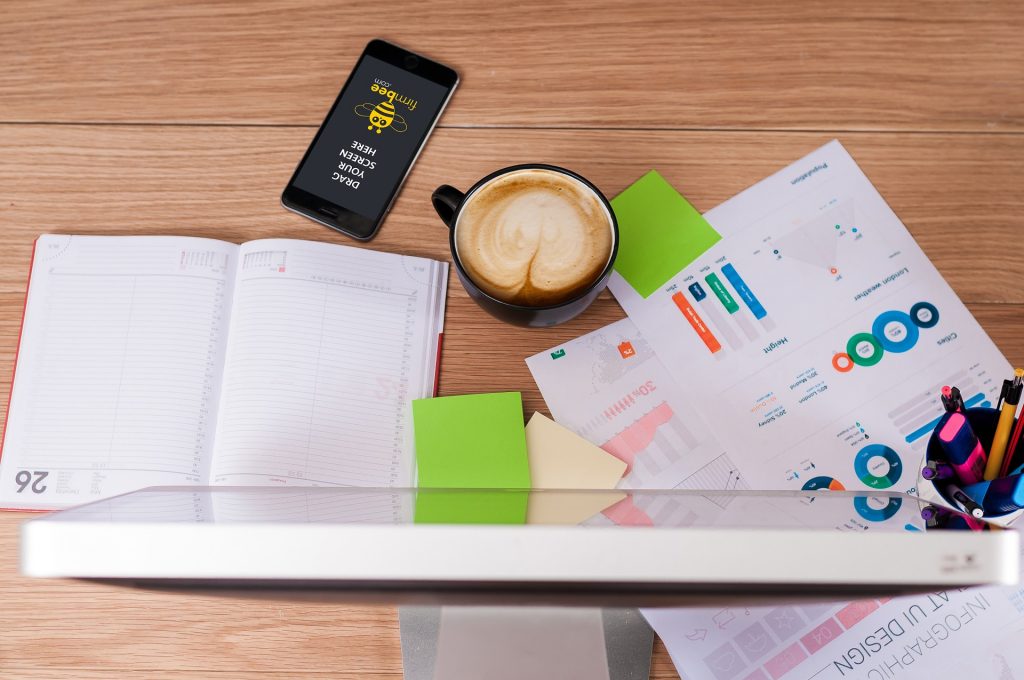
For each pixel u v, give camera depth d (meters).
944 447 0.50
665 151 0.66
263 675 0.59
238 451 0.60
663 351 0.62
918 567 0.31
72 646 0.59
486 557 0.31
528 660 0.52
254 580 0.33
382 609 0.60
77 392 0.61
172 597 0.59
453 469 0.60
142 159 0.66
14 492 0.60
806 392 0.61
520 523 0.34
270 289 0.63
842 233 0.64
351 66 0.67
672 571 0.31
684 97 0.66
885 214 0.64
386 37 0.67
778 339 0.62
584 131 0.66
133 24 0.67
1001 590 0.57
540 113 0.66
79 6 0.67
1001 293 0.63
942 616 0.57
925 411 0.61
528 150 0.66
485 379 0.62
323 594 0.36
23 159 0.66
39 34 0.67
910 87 0.66
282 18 0.68
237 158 0.66
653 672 0.58
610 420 0.61
